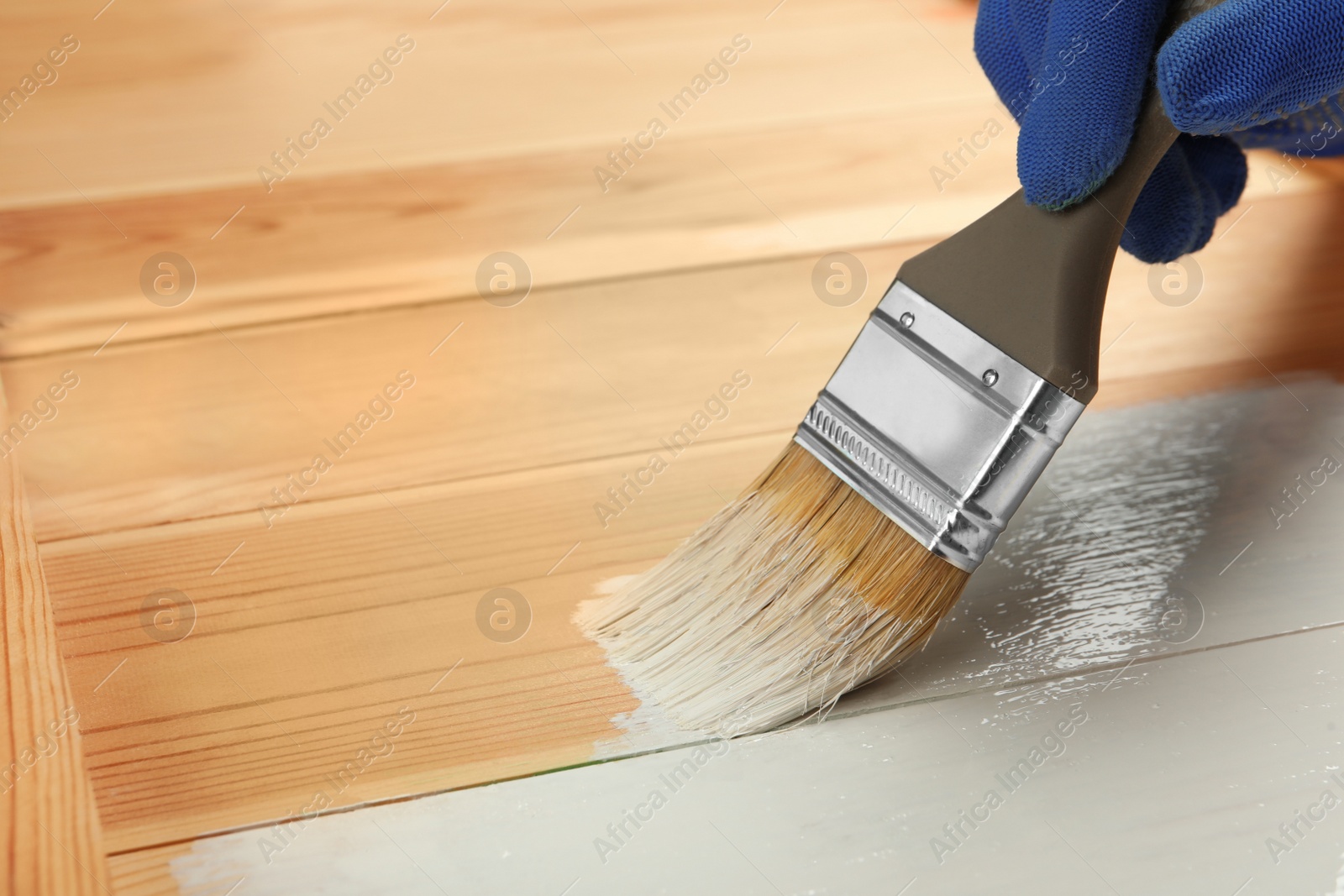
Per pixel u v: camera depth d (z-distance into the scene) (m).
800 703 0.81
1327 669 0.88
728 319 1.24
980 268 0.76
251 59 1.72
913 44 1.82
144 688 0.84
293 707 0.83
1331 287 1.32
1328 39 0.70
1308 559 0.98
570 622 0.91
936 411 0.76
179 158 1.47
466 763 0.80
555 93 1.65
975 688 0.86
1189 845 0.75
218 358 1.17
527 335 1.21
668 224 1.38
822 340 1.22
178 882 0.72
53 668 0.86
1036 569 0.97
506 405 1.12
